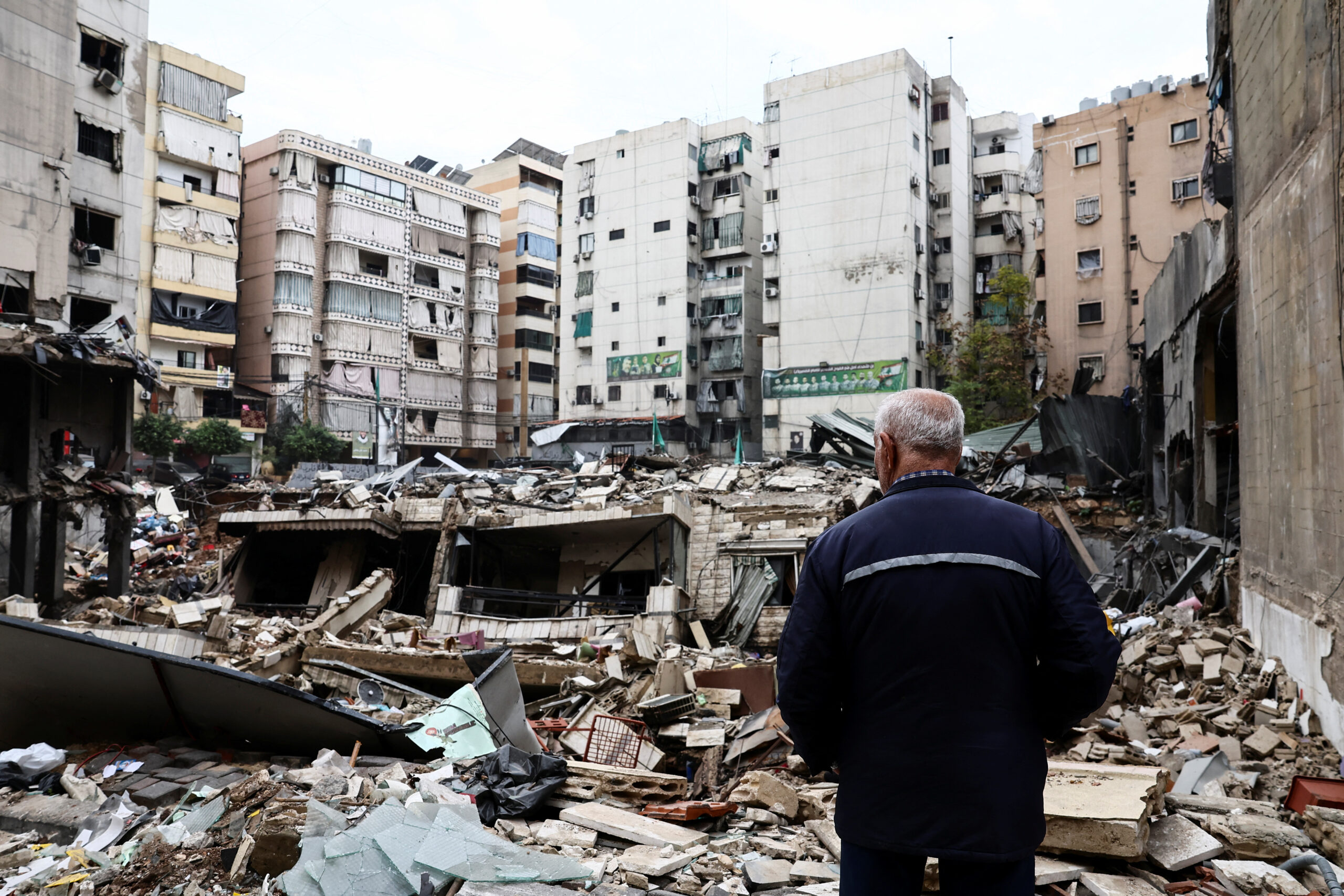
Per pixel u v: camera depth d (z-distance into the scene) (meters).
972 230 51.47
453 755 6.00
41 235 22.89
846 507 18.47
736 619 16.92
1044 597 2.12
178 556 24.55
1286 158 8.77
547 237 62.94
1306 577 8.02
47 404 18.20
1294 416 8.46
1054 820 4.25
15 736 6.46
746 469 24.11
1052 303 40.50
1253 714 8.30
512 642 14.80
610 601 16.44
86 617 14.23
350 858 3.96
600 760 7.86
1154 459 21.91
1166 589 15.25
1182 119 37.72
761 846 4.78
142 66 28.70
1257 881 3.99
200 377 42.53
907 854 2.03
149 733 6.36
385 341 51.69
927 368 47.47
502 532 18.48
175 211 41.62
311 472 31.94
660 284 54.72
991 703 2.04
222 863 4.27
